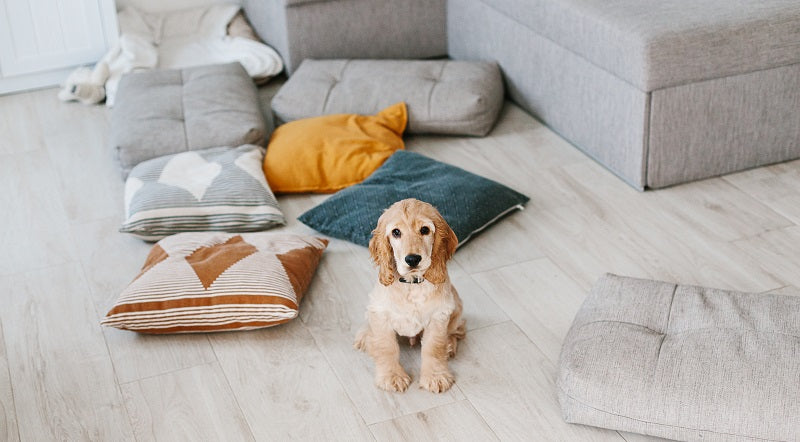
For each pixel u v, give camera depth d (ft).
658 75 8.45
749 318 6.29
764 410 5.63
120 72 11.80
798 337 6.05
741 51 8.59
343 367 6.91
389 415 6.43
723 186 9.12
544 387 6.63
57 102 11.76
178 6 13.60
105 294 7.91
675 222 8.59
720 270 7.86
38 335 7.40
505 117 10.87
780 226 8.43
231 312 7.09
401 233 6.11
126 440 6.31
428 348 6.64
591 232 8.50
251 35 12.76
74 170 10.04
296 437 6.28
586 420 6.08
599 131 9.52
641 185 9.05
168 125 9.82
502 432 6.23
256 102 10.56
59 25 11.98
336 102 10.54
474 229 8.30
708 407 5.73
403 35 12.09
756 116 9.02
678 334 6.27
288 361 7.00
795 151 9.39
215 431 6.36
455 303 6.75
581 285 7.75
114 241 8.71
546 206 8.96
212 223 8.57
